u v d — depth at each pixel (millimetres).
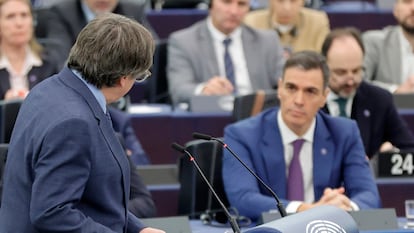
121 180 6367
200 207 9570
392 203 10227
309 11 15062
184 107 13133
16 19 12375
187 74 13422
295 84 9242
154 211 9086
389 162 10250
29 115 6270
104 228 6211
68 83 6316
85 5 14047
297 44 14805
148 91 14242
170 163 12359
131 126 11953
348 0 18375
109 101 6449
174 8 17406
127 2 14344
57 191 6055
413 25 14039
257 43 13727
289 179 9391
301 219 6309
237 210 9203
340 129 9617
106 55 6223
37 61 12609
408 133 11141
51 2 15172
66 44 13828
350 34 10898
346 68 10781
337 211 6594
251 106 11203
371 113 11039
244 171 9297
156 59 14109
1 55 12461
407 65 14156
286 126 9422
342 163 9562
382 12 16750
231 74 13508
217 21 13562
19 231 6223
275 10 14766
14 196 6277
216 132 12289
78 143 6102
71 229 6062
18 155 6266
